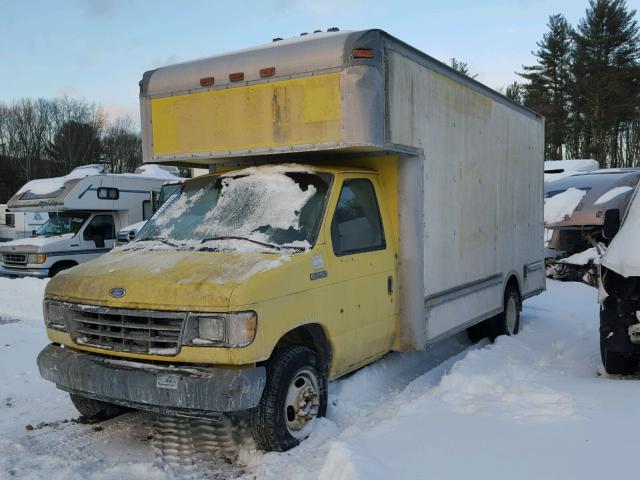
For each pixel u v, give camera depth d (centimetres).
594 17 4475
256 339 403
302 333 489
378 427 430
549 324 887
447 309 637
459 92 669
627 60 4397
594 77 4431
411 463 360
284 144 514
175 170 2078
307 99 503
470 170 700
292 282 438
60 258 1496
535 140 942
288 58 509
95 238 1569
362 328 517
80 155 6812
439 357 725
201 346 400
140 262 466
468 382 524
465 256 685
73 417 532
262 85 521
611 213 646
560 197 1405
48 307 471
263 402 422
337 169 529
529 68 4888
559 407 437
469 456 365
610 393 468
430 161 600
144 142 596
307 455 424
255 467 418
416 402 485
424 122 586
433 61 605
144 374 411
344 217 512
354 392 559
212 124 550
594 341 748
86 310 437
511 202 837
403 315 573
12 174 6469
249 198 525
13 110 6819
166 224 541
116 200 1611
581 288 1210
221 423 481
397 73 532
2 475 417
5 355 734
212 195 547
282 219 496
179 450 452
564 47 4722
